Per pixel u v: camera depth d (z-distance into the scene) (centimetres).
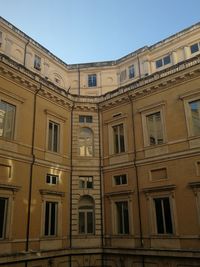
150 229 2306
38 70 3756
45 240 2312
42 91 2627
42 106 2623
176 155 2309
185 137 2300
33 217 2269
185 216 2141
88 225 2648
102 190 2742
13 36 3538
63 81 4134
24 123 2402
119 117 2800
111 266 2445
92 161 2828
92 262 2491
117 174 2673
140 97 2698
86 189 2723
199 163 2180
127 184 2572
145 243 2314
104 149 2864
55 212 2506
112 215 2588
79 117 2978
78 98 3000
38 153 2466
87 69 4216
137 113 2684
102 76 4181
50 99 2727
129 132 2698
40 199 2375
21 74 2427
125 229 2500
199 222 2055
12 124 2320
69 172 2750
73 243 2525
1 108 2253
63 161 2719
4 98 2273
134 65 4050
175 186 2238
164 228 2252
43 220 2345
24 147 2348
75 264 2447
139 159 2538
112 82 4147
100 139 2922
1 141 2167
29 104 2491
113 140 2831
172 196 2241
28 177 2316
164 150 2402
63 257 2402
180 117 2372
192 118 2320
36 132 2495
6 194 2108
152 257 2227
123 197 2550
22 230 2158
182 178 2233
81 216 2667
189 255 2025
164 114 2480
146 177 2458
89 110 3002
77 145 2866
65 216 2569
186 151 2261
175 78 2456
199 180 2134
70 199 2666
